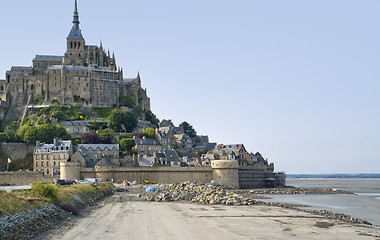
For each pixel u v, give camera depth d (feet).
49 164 496.23
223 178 457.27
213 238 131.23
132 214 194.29
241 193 415.03
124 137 605.73
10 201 135.85
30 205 146.72
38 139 556.51
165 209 222.48
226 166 458.09
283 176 583.17
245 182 505.25
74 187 246.27
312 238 135.74
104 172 450.71
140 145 554.05
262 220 177.47
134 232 139.85
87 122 649.20
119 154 540.52
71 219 166.30
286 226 160.56
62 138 571.28
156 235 134.72
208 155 550.77
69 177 441.27
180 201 282.56
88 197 246.06
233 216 191.31
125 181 437.17
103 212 199.21
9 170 528.22
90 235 131.75
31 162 541.75
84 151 511.81
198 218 181.98
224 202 261.24
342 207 293.02
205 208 230.68
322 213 214.90
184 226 155.74
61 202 181.88
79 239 124.77
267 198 370.12
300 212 214.28
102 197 289.33
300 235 140.77
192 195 294.25
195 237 132.46
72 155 474.08
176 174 460.55
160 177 459.32
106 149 529.45
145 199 289.33
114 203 257.34
